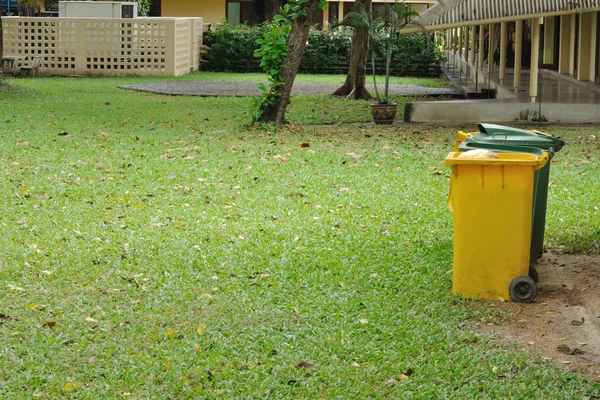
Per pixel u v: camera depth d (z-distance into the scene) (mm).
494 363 6074
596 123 20766
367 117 21953
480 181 7340
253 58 41000
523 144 8234
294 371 5918
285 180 12609
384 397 5602
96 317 6859
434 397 5594
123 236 9305
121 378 5789
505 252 7430
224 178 12695
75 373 5855
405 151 15656
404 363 6062
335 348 6293
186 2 50656
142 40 36656
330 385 5723
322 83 35125
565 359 6211
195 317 6910
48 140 16188
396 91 30859
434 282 7891
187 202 11102
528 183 7316
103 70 36594
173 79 35250
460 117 20953
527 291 7426
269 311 7059
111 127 18703
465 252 7492
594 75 28109
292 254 8719
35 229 9508
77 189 11656
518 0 20375
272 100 19438
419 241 9320
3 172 12734
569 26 32469
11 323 6680
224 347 6281
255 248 8930
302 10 19203
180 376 5793
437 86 34281
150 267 8211
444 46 49781
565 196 11617
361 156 14906
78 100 25141
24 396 5465
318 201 11242
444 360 6121
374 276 8023
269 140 16969
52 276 7859
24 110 21719
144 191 11648
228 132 18203
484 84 31188
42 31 36094
